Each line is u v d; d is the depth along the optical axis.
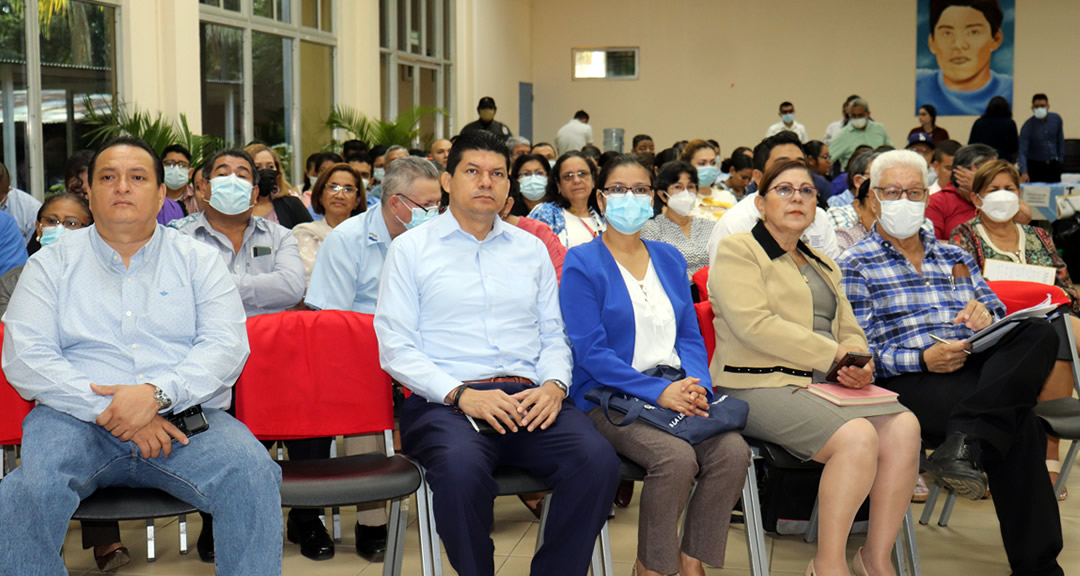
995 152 4.45
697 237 4.51
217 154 3.35
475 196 2.62
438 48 12.51
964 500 3.66
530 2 15.05
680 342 2.83
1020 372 2.71
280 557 2.23
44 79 6.66
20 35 6.48
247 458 2.24
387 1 11.27
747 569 2.98
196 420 2.32
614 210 2.79
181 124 7.53
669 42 14.88
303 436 2.63
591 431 2.46
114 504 2.21
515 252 2.74
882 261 3.20
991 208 3.76
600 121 15.19
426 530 2.40
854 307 3.19
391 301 2.61
